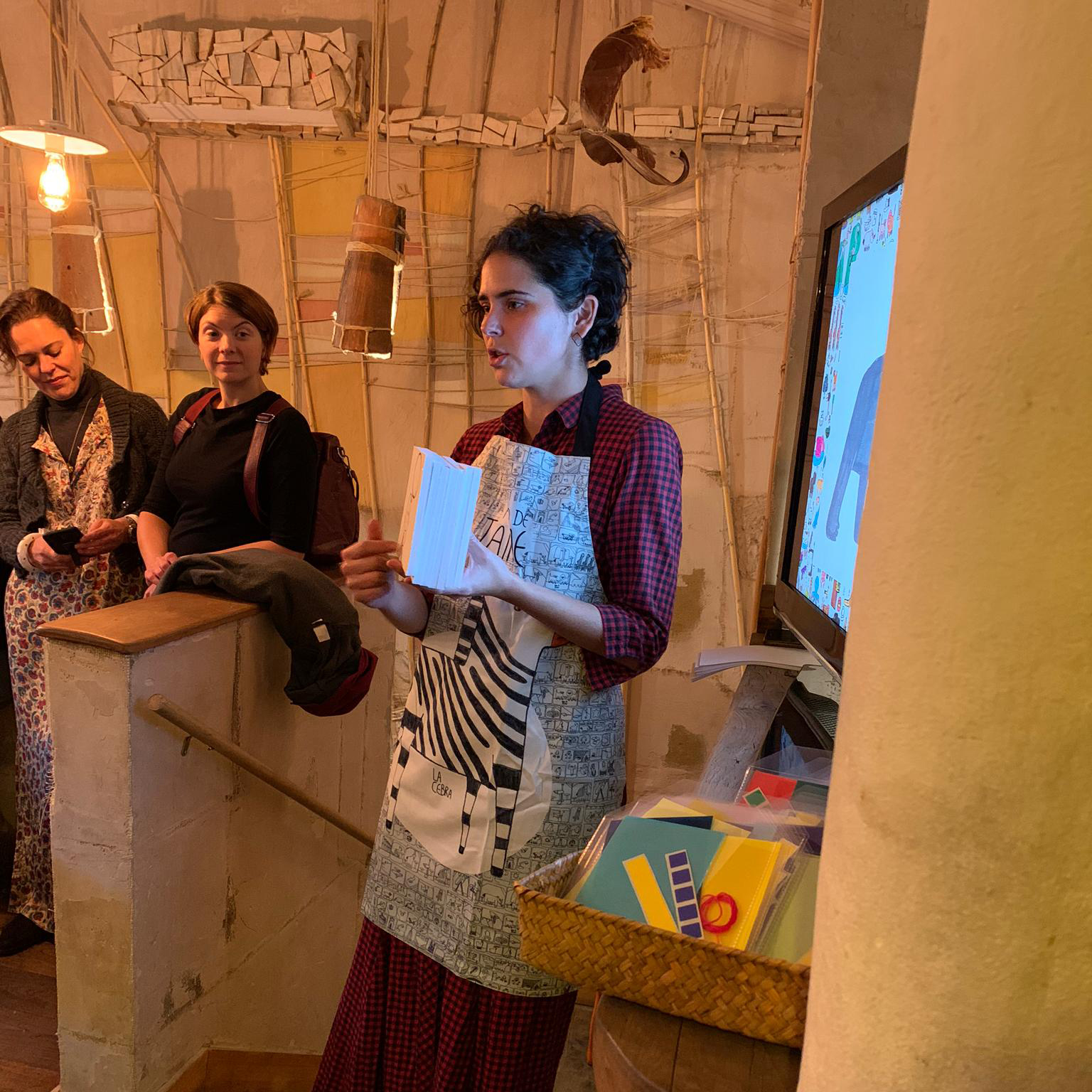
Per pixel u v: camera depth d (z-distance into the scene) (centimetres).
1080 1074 47
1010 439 44
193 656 188
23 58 366
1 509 275
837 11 200
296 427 239
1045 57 42
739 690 158
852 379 143
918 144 50
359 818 273
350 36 325
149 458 276
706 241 319
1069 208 42
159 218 362
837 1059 52
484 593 122
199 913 199
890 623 49
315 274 355
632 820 82
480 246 343
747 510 329
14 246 379
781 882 75
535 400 146
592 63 308
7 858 316
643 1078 64
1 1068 232
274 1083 208
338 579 252
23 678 270
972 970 47
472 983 139
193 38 332
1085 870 45
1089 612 43
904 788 48
